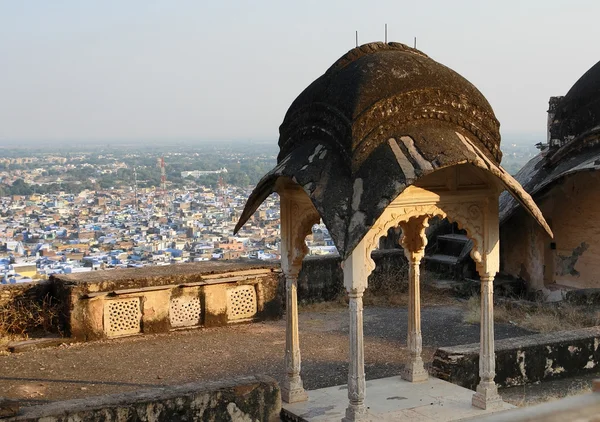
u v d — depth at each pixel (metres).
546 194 15.73
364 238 7.49
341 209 7.17
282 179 8.62
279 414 7.75
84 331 12.47
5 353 11.73
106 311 12.66
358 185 7.27
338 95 7.67
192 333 13.15
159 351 11.95
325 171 7.52
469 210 8.12
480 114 8.06
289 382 8.68
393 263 16.33
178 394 7.26
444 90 7.84
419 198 7.79
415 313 9.34
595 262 15.21
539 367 9.45
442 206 7.94
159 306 13.06
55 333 12.70
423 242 9.27
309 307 15.11
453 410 8.17
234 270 13.93
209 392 7.37
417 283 9.35
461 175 8.06
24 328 12.59
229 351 11.95
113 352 11.88
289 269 8.70
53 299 12.92
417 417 7.93
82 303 12.45
